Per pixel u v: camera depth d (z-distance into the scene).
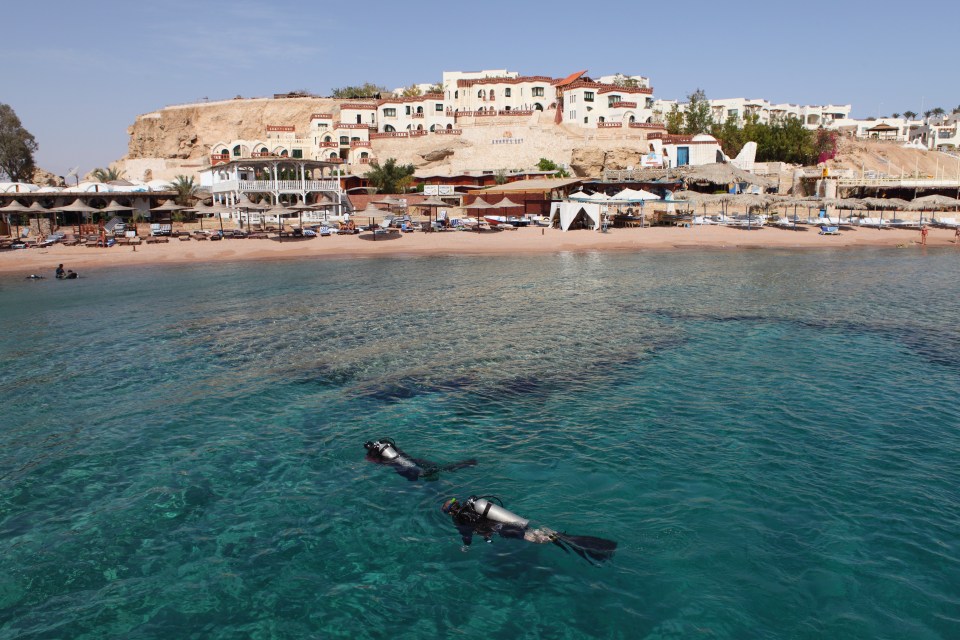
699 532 9.09
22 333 22.73
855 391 15.20
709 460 11.45
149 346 20.39
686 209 75.38
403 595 7.88
